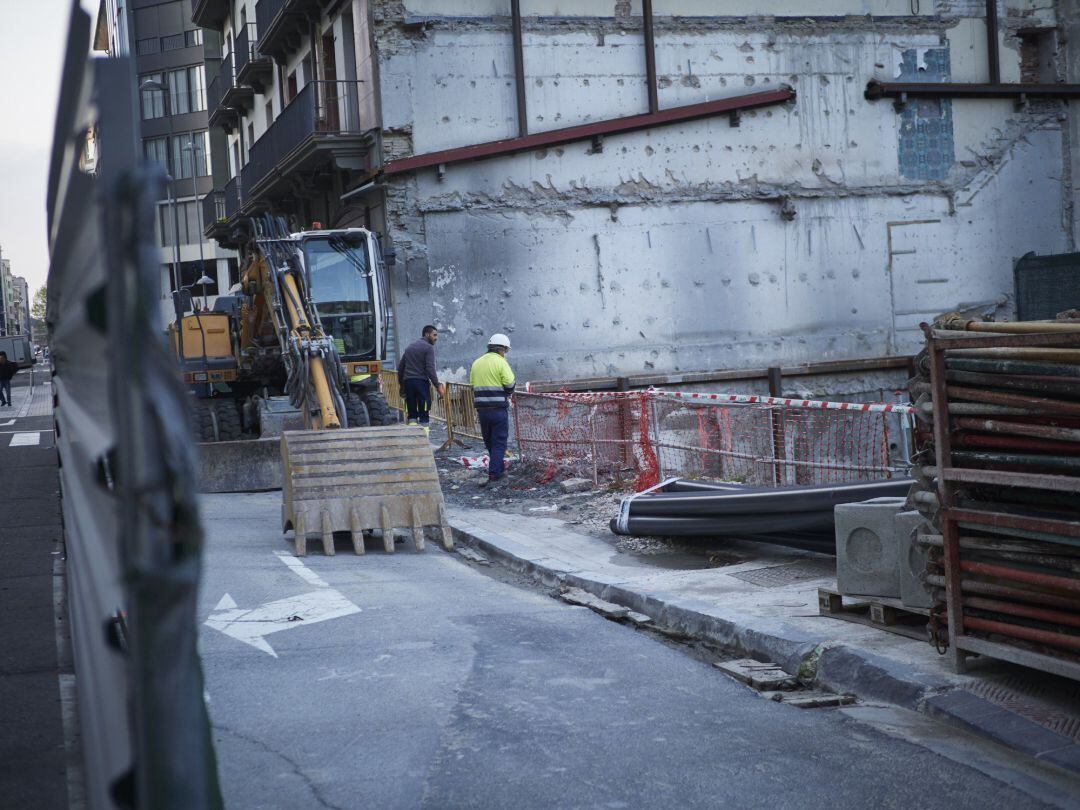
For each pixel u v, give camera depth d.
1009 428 5.05
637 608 7.78
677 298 26.69
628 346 26.28
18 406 40.81
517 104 25.19
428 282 24.80
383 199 24.88
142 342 1.45
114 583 1.84
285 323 14.29
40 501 13.77
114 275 1.47
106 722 1.94
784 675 5.96
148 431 1.46
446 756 4.77
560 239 25.73
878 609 6.42
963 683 5.35
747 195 27.14
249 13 36.62
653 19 26.28
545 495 13.56
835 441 10.74
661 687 5.84
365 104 25.45
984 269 29.25
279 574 9.13
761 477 11.43
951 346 5.32
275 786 4.43
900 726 5.11
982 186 29.17
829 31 27.83
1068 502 4.87
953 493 5.43
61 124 2.44
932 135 28.80
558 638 6.94
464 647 6.68
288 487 10.50
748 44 27.12
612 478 13.79
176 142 71.31
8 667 6.20
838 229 28.05
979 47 29.16
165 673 1.50
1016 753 4.71
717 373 26.58
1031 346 4.97
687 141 26.67
